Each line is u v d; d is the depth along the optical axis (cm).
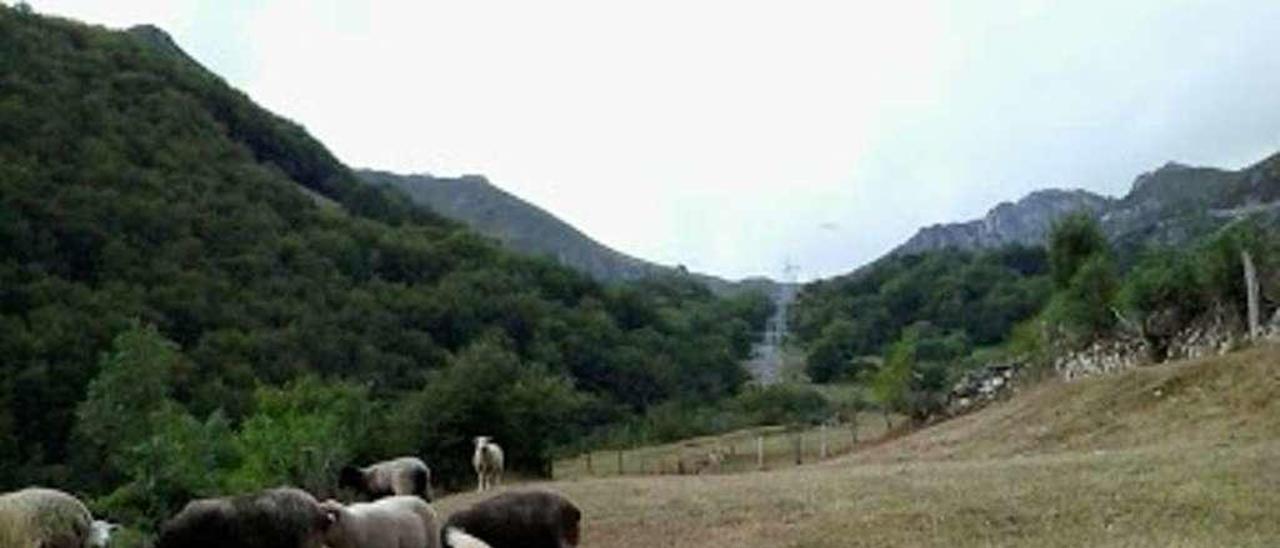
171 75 14538
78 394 7469
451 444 6072
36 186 9588
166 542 1869
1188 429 3372
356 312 10781
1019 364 6050
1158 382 3800
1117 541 1934
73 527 1916
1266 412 3303
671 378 12712
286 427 6003
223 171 12519
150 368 6806
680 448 7656
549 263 14750
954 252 17088
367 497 2947
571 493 3005
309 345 9588
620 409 11000
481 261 13938
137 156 11556
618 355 12550
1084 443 3556
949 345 11862
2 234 8806
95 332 7981
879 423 7456
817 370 13400
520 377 6588
